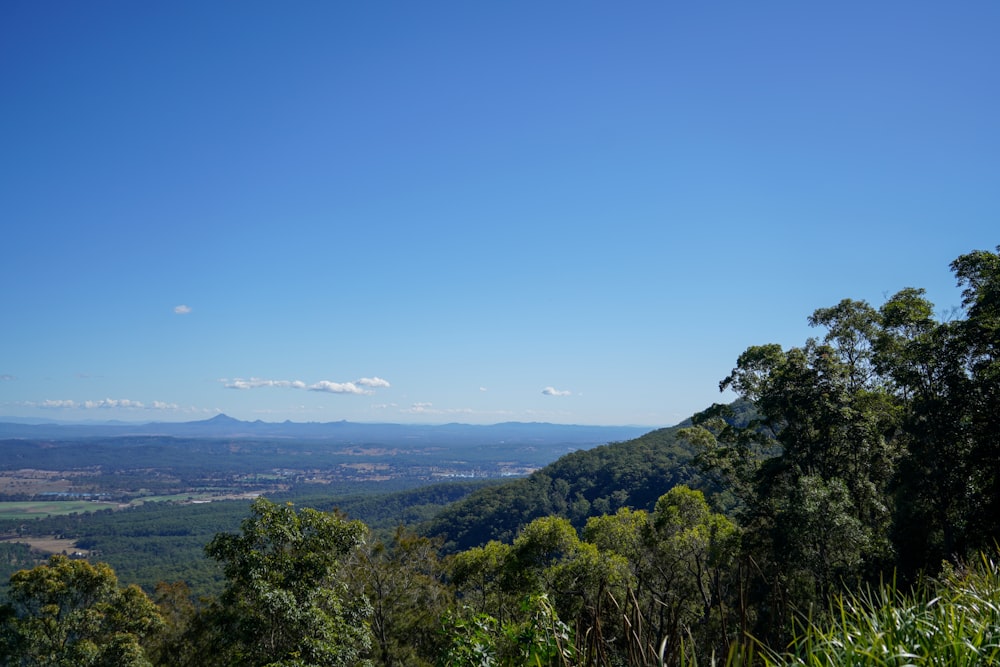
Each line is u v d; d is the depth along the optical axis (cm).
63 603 2164
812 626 313
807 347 2277
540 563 2048
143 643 2356
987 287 1803
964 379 1727
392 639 2234
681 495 2223
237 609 1545
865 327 2342
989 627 312
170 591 2744
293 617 1448
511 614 1798
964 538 1664
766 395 2272
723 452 2445
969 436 1723
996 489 1630
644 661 327
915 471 1792
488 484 16062
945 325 1808
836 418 2020
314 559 1573
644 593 1481
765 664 314
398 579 2361
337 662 1462
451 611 496
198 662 2262
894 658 274
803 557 1641
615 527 2205
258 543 1590
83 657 1991
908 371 1895
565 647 398
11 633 2005
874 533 1777
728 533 2014
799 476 2031
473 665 441
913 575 1564
